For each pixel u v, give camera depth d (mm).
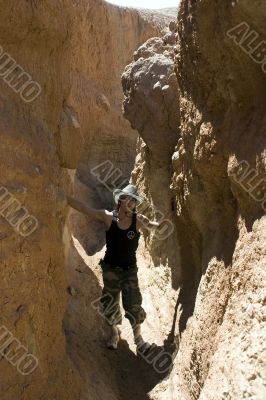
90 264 5625
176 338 3807
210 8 2701
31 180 2900
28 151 2922
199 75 3076
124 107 5031
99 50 9953
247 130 2584
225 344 2297
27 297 2883
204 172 3137
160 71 4594
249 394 1821
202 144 3107
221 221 3123
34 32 2996
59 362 3268
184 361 3227
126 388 3783
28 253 2871
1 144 2650
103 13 10070
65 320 4070
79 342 3938
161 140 4613
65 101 3760
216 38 2703
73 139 3604
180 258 4297
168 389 3439
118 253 3957
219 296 2760
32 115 3092
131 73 4836
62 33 3336
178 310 4000
